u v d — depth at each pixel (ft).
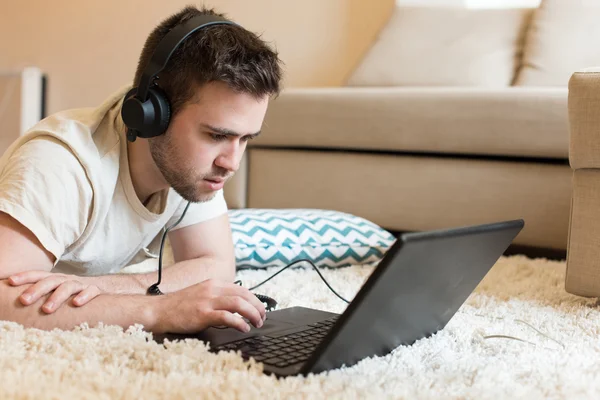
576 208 4.72
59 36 13.97
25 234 3.23
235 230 6.00
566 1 8.76
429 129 7.45
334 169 8.16
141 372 2.59
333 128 8.01
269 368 2.65
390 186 7.82
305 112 8.16
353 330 2.63
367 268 6.17
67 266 3.90
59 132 3.44
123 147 3.63
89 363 2.63
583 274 4.68
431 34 9.46
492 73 8.87
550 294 5.03
